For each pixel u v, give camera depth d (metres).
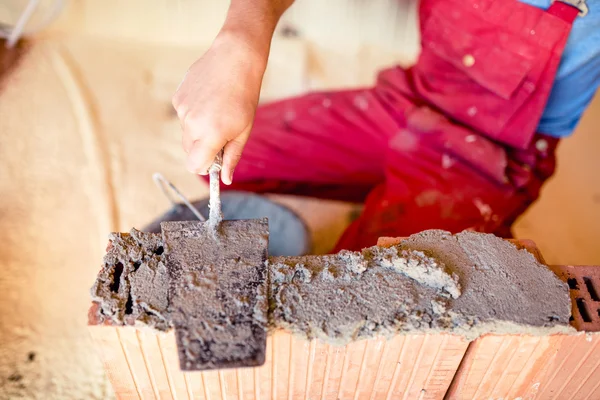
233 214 1.43
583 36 1.23
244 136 0.93
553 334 0.81
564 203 1.99
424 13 1.45
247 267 0.82
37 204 1.69
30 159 1.82
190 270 0.81
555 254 1.79
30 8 2.13
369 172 1.67
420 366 0.87
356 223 1.49
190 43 2.39
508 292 0.83
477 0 1.29
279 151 1.67
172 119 2.05
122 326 0.76
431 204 1.38
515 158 1.44
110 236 0.87
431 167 1.45
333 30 2.43
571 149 2.21
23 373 1.29
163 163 1.87
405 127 1.54
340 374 0.88
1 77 2.09
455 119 1.47
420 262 0.83
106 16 2.33
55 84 2.10
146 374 0.86
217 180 0.86
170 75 2.23
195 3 2.31
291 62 2.31
